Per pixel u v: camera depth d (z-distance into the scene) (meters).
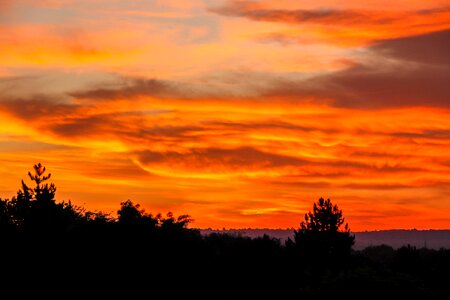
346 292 54.84
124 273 60.16
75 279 58.72
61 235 60.56
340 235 97.56
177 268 62.44
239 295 69.31
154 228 63.78
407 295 54.16
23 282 57.44
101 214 65.69
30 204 63.91
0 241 58.88
